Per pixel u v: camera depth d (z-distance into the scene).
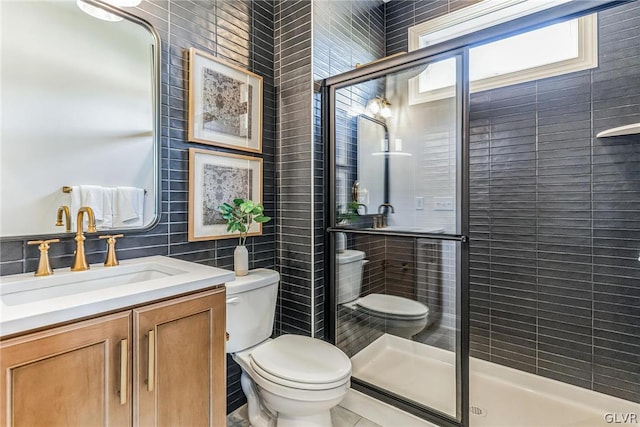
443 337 1.68
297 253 1.87
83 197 1.20
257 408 1.55
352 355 1.92
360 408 1.70
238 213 1.66
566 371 1.78
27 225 1.08
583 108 1.68
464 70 1.44
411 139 1.66
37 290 0.99
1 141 1.03
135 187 1.33
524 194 1.87
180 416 0.98
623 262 1.60
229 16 1.70
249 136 1.79
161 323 0.93
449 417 1.50
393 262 1.88
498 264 1.97
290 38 1.88
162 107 1.41
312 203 1.80
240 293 1.47
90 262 1.22
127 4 1.28
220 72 1.64
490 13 2.01
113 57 1.28
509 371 1.95
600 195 1.65
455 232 1.53
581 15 1.19
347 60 2.05
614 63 1.60
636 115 1.54
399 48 2.39
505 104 1.92
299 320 1.87
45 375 0.72
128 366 0.86
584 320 1.72
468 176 1.46
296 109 1.86
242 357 1.49
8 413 0.66
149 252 1.38
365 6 2.24
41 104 1.11
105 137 1.26
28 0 1.09
